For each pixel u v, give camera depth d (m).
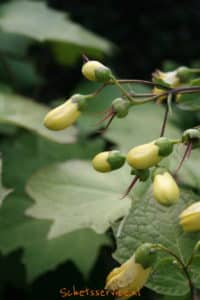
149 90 1.10
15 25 1.09
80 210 0.73
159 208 0.69
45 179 0.76
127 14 1.47
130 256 0.68
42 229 0.85
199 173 0.87
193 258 0.66
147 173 0.68
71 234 0.85
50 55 1.28
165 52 1.46
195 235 0.68
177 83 0.75
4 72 1.14
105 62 1.37
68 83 1.32
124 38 1.46
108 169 0.69
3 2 1.22
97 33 1.46
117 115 0.70
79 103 0.70
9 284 0.93
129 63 1.44
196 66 1.27
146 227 0.68
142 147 0.66
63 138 0.90
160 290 0.67
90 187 0.76
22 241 0.85
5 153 0.93
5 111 0.94
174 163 0.73
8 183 0.90
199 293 0.74
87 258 0.85
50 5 1.46
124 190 0.75
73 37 1.09
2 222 0.85
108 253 0.93
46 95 1.28
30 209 0.74
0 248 0.85
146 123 0.99
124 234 0.68
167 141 0.66
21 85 1.15
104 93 1.04
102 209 0.73
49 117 0.70
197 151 0.90
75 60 1.19
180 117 1.06
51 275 0.93
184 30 1.48
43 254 0.85
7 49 1.15
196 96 0.75
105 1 1.47
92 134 1.00
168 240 0.68
